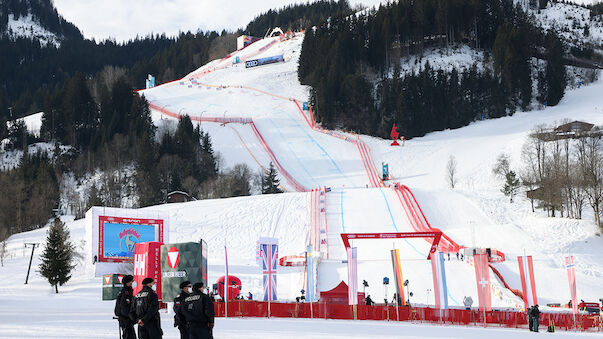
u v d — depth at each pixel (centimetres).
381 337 2559
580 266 6781
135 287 4059
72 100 19950
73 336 2198
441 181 13238
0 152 18975
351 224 8825
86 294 5803
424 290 5584
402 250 7519
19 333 2302
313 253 6619
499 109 18775
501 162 12838
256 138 17612
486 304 3719
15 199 13100
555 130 13838
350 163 15338
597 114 16825
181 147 16562
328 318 3703
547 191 9138
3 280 6781
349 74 19638
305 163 15525
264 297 4059
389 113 18300
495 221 8919
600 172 9381
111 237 7138
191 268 3681
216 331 2558
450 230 8431
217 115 19825
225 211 9788
